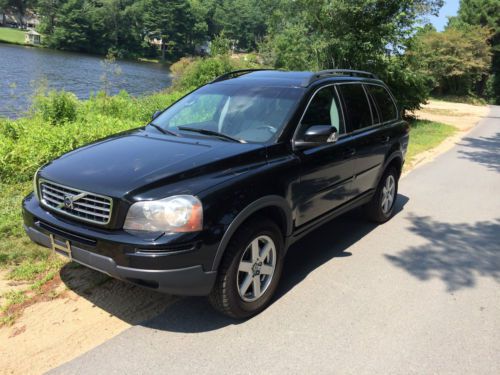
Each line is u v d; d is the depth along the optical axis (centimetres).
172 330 352
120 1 9656
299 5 1725
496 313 402
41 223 356
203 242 318
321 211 457
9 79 3534
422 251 537
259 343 342
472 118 2680
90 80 4047
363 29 1686
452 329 374
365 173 534
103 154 378
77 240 330
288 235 406
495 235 605
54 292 391
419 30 1752
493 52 5875
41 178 362
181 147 385
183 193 320
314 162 426
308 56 1759
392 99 643
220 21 10762
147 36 10150
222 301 348
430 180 938
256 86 473
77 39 8975
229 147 384
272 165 382
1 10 11475
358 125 523
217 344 338
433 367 325
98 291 398
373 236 578
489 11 6050
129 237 311
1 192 598
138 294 398
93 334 342
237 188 344
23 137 726
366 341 351
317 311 390
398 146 611
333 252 520
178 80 2527
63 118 905
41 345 327
